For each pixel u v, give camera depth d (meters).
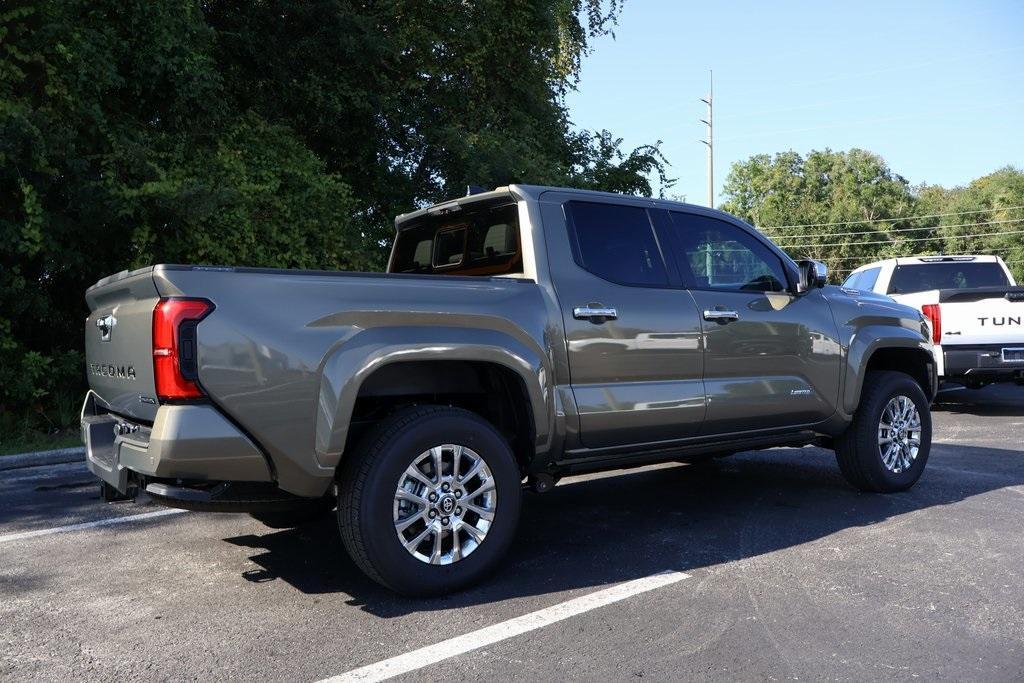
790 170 70.00
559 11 15.28
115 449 3.72
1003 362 9.76
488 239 4.65
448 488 3.77
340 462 3.77
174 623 3.48
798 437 5.42
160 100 10.31
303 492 3.55
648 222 4.85
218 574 4.16
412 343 3.70
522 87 15.13
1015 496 5.64
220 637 3.32
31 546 4.74
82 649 3.22
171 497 3.48
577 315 4.29
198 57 10.07
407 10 13.67
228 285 3.38
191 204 9.18
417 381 4.02
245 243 10.26
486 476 3.88
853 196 66.25
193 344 3.28
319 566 4.27
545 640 3.24
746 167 71.12
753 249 5.34
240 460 3.38
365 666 3.02
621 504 5.53
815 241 66.25
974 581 3.87
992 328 9.80
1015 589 3.76
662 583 3.89
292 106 12.78
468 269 4.81
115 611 3.64
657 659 3.05
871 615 3.46
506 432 4.29
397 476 3.62
